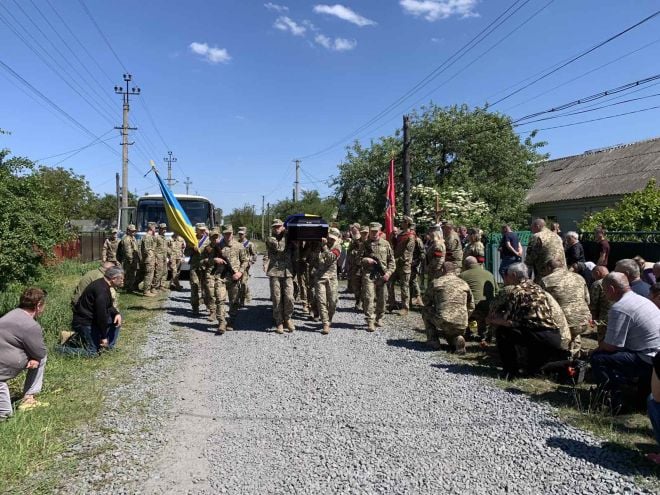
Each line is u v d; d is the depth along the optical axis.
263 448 4.28
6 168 9.48
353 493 3.53
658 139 24.47
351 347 7.62
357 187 30.05
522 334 5.83
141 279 13.93
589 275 9.52
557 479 3.60
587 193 23.11
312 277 9.75
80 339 7.12
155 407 5.27
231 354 7.36
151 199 17.88
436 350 7.34
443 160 27.52
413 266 10.97
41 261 9.77
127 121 32.56
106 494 3.56
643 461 3.77
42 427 4.62
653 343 4.67
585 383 5.68
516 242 10.67
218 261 8.84
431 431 4.51
